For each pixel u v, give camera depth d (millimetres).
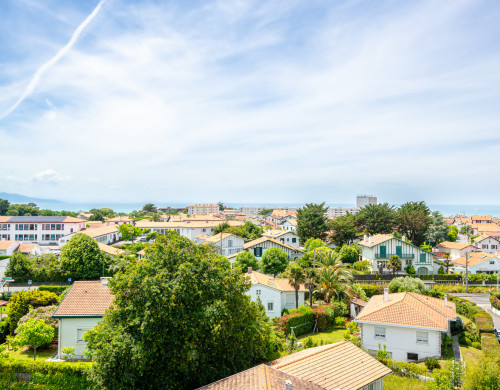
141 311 21281
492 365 20953
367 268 74875
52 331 30250
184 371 20641
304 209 109438
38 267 62469
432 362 27594
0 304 46969
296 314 38656
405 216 95500
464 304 46375
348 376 20250
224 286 23438
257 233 111375
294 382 18266
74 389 24578
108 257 67500
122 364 20688
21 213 165250
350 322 40188
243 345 23297
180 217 177375
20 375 25547
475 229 147000
